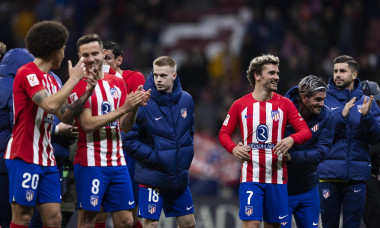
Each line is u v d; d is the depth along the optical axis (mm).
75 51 50750
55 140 20641
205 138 38531
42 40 16750
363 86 25000
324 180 22844
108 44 23016
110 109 18359
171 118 20203
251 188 19484
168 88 20281
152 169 20156
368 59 46000
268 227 19969
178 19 61250
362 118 21750
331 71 49062
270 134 19594
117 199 18562
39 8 54906
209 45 59344
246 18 59906
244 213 19422
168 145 20078
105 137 18312
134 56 51000
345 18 50781
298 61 46500
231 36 59375
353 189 22422
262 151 19547
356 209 22422
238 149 19484
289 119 20016
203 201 31969
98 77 17859
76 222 28922
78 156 18359
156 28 53438
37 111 16844
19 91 16703
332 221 22906
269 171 19500
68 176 22797
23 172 16656
